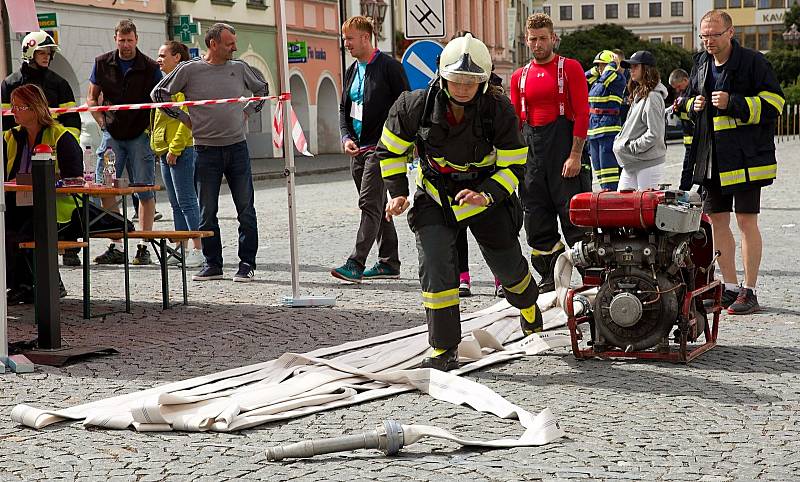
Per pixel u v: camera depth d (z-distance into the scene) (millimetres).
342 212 18797
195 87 11297
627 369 7098
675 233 7086
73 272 12242
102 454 5500
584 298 7699
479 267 12008
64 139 9969
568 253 7398
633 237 7188
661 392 6508
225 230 16188
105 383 7059
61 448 5617
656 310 7156
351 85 11281
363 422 6020
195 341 8336
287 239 14977
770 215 16375
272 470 5188
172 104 10125
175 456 5445
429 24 13477
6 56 27047
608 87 15477
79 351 7758
